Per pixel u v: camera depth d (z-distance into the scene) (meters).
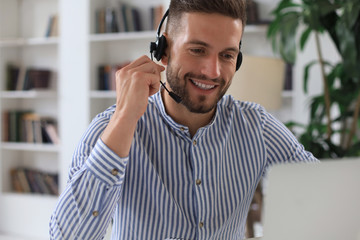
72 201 1.12
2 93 4.59
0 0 4.62
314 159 1.44
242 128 1.36
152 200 1.26
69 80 4.29
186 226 1.26
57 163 4.63
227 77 1.17
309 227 0.92
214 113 1.30
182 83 1.17
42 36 4.69
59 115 4.61
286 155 1.40
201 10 1.12
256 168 1.36
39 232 4.37
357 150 2.82
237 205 1.33
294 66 3.63
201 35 1.12
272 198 0.90
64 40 4.30
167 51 1.22
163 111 1.28
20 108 4.79
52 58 4.64
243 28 1.21
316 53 3.54
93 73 4.26
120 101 1.16
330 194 0.92
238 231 1.35
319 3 2.77
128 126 1.13
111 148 1.12
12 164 4.71
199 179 1.27
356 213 0.94
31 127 4.55
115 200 1.16
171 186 1.27
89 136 1.25
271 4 3.79
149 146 1.29
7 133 4.63
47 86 4.53
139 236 1.26
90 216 1.11
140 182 1.27
